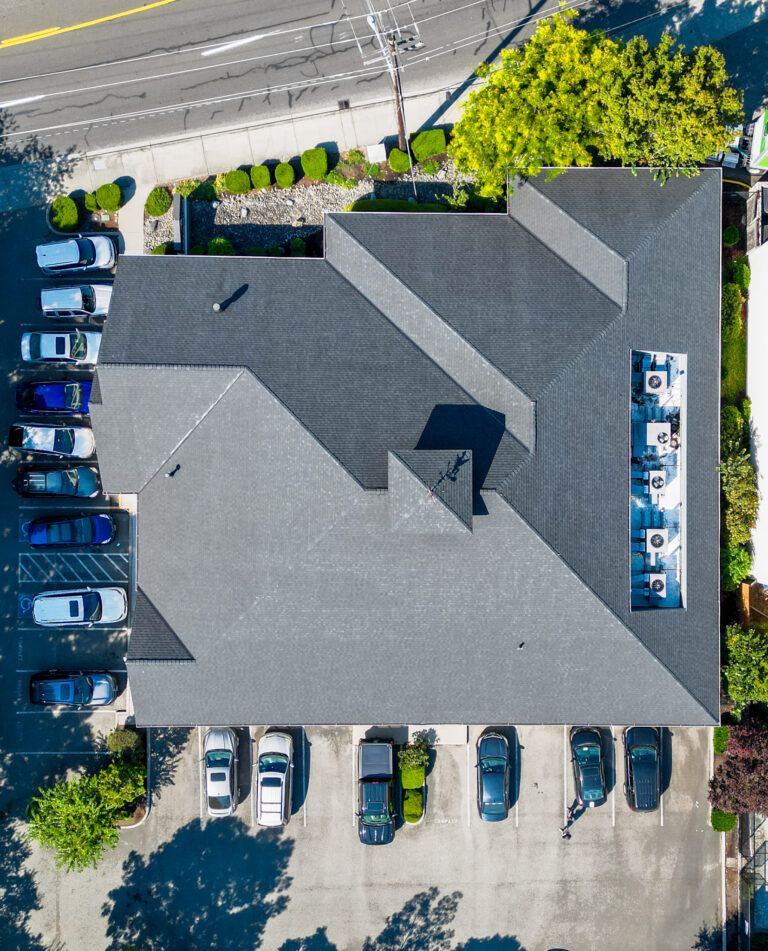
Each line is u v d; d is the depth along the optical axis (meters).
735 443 38.22
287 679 34.78
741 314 39.84
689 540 35.75
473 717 35.06
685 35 39.94
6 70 39.97
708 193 35.50
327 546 33.44
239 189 39.56
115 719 39.88
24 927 39.97
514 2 39.69
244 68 39.91
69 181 40.22
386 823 38.72
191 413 34.56
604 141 34.78
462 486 31.97
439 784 40.00
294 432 33.47
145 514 35.31
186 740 39.84
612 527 34.00
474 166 34.94
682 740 40.25
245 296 35.00
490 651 34.34
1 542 39.97
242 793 39.88
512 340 33.91
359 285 35.25
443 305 34.31
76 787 36.34
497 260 35.12
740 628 37.88
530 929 40.22
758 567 38.59
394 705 34.97
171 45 39.88
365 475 33.03
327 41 39.75
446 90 39.97
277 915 40.00
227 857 39.94
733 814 39.50
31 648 39.88
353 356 34.34
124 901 40.03
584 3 39.94
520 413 33.34
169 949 39.91
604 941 40.19
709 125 32.78
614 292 34.47
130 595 39.88
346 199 40.00
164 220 40.03
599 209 34.97
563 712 35.09
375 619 34.06
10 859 40.06
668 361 36.59
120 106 40.00
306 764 40.00
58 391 39.06
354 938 40.00
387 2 39.62
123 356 33.94
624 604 34.00
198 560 34.78
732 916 40.22
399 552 33.34
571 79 33.41
